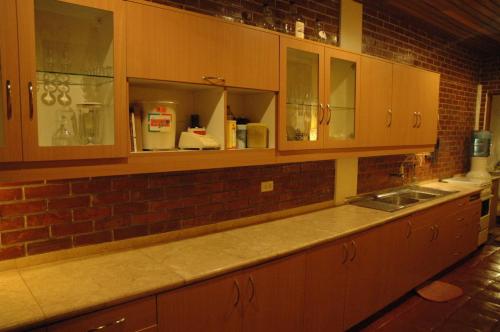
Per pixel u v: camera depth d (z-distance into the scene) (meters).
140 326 1.55
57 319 1.34
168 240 2.22
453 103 4.92
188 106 2.25
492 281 3.67
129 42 1.64
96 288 1.55
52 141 1.58
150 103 1.83
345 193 3.35
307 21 2.87
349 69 2.84
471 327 2.83
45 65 1.58
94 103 1.69
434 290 3.43
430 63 4.34
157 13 1.71
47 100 1.57
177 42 1.79
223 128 2.05
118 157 1.66
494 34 4.30
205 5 2.24
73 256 1.89
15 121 1.38
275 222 2.69
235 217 2.55
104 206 1.97
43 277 1.66
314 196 3.10
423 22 3.91
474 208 4.23
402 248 3.03
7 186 1.69
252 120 2.45
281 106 2.29
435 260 3.53
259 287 1.98
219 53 1.95
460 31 4.21
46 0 1.46
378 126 3.06
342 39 3.15
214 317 1.80
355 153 2.90
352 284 2.57
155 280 1.64
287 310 2.14
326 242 2.33
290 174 2.89
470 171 5.09
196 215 2.34
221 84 1.97
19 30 1.36
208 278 1.75
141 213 2.10
